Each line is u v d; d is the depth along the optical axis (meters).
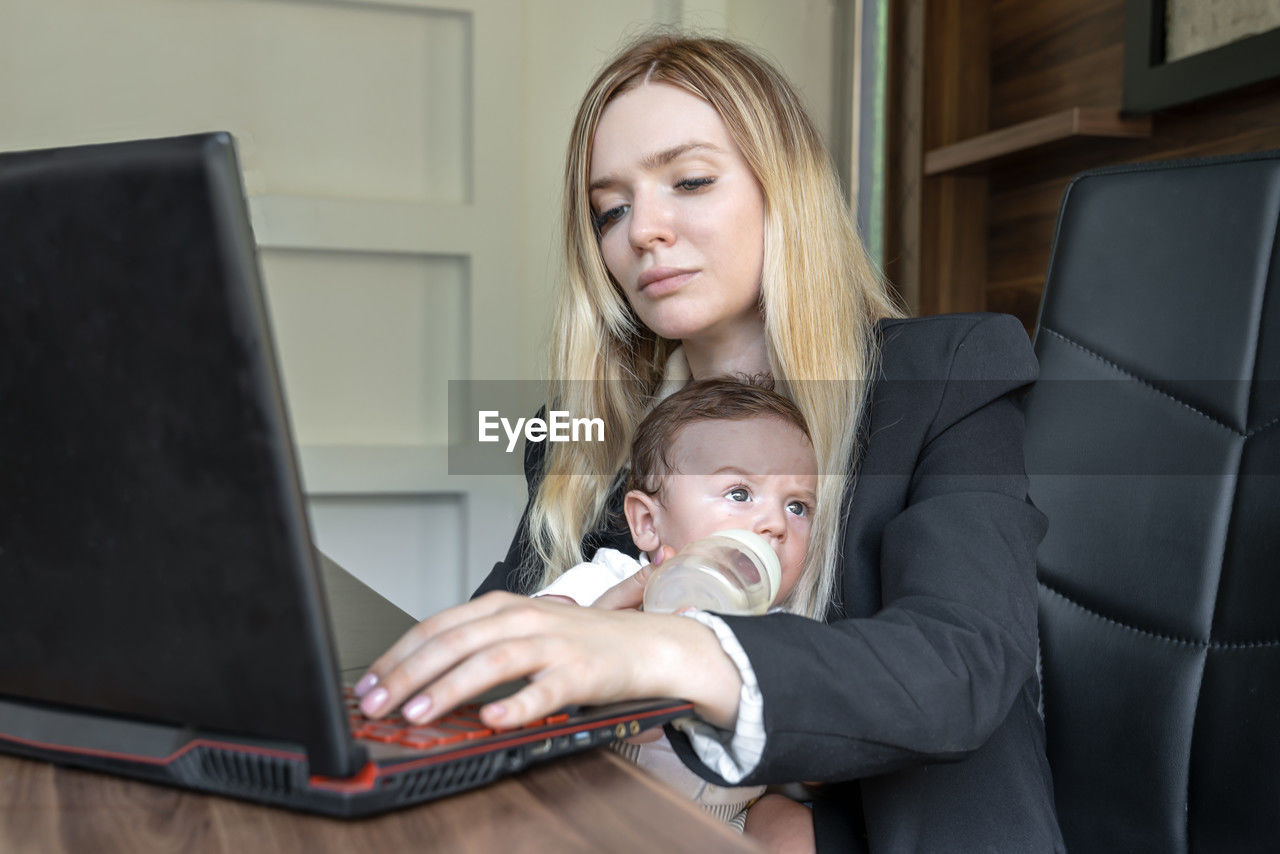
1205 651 0.87
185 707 0.46
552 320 1.22
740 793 0.86
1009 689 0.63
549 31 2.49
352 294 2.43
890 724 0.57
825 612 0.93
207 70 2.36
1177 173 0.98
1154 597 0.90
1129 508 0.93
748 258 0.99
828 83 2.61
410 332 2.47
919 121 2.48
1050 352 1.01
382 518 2.47
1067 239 1.03
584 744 0.52
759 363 1.09
